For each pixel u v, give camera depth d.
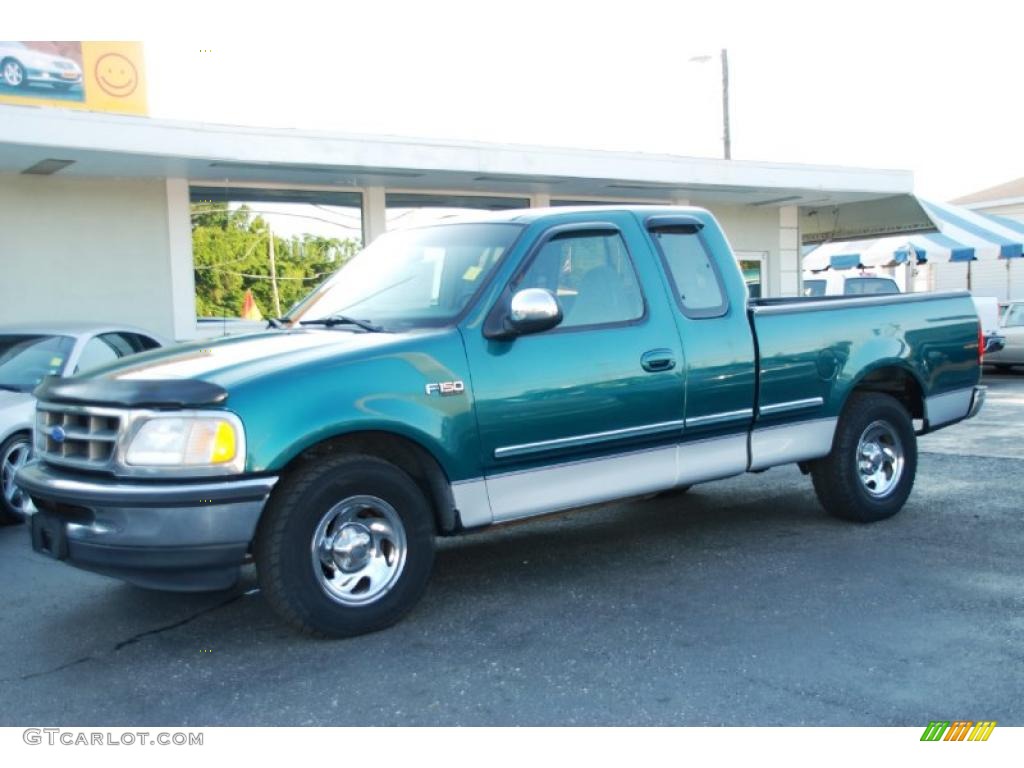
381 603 4.71
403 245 5.89
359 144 12.04
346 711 3.93
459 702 3.98
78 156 10.62
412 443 4.82
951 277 38.88
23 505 7.46
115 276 12.31
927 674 4.16
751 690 4.04
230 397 4.29
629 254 5.61
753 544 6.31
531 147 13.45
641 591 5.39
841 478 6.55
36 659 4.62
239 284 13.23
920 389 6.93
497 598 5.32
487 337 4.98
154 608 5.34
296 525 4.44
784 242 19.38
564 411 5.15
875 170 17.19
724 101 29.45
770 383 6.00
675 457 5.69
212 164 11.52
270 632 4.86
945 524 6.70
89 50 12.64
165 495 4.19
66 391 4.61
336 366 4.57
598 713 3.86
